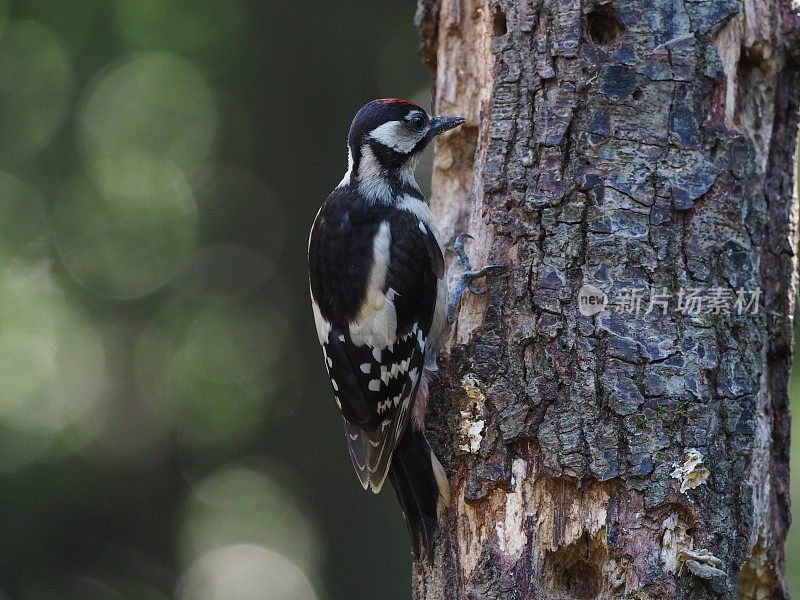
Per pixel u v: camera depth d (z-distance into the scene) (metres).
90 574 20.28
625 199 8.38
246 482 20.42
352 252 9.95
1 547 19.98
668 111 8.43
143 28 19.88
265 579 20.86
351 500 18.75
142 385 21.12
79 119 20.19
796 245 9.38
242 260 19.83
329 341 9.86
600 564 8.11
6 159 20.28
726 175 8.43
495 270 8.70
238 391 20.50
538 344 8.41
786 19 9.06
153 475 20.86
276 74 19.00
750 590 9.02
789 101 9.27
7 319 21.17
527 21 8.83
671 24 8.49
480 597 8.32
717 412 8.12
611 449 8.05
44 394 21.44
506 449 8.39
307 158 18.97
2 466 20.69
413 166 10.53
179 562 20.67
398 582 18.27
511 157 8.81
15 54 19.97
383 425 9.33
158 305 20.69
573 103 8.59
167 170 20.58
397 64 19.03
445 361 9.21
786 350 9.12
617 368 8.14
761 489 8.69
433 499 8.70
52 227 20.70
